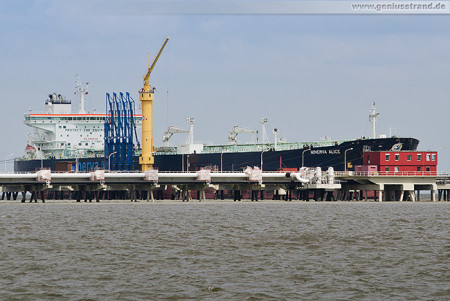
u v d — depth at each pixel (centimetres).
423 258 12412
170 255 12738
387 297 9594
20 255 12762
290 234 16038
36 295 9656
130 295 9650
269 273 11056
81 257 12519
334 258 12431
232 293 9762
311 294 9725
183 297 9556
